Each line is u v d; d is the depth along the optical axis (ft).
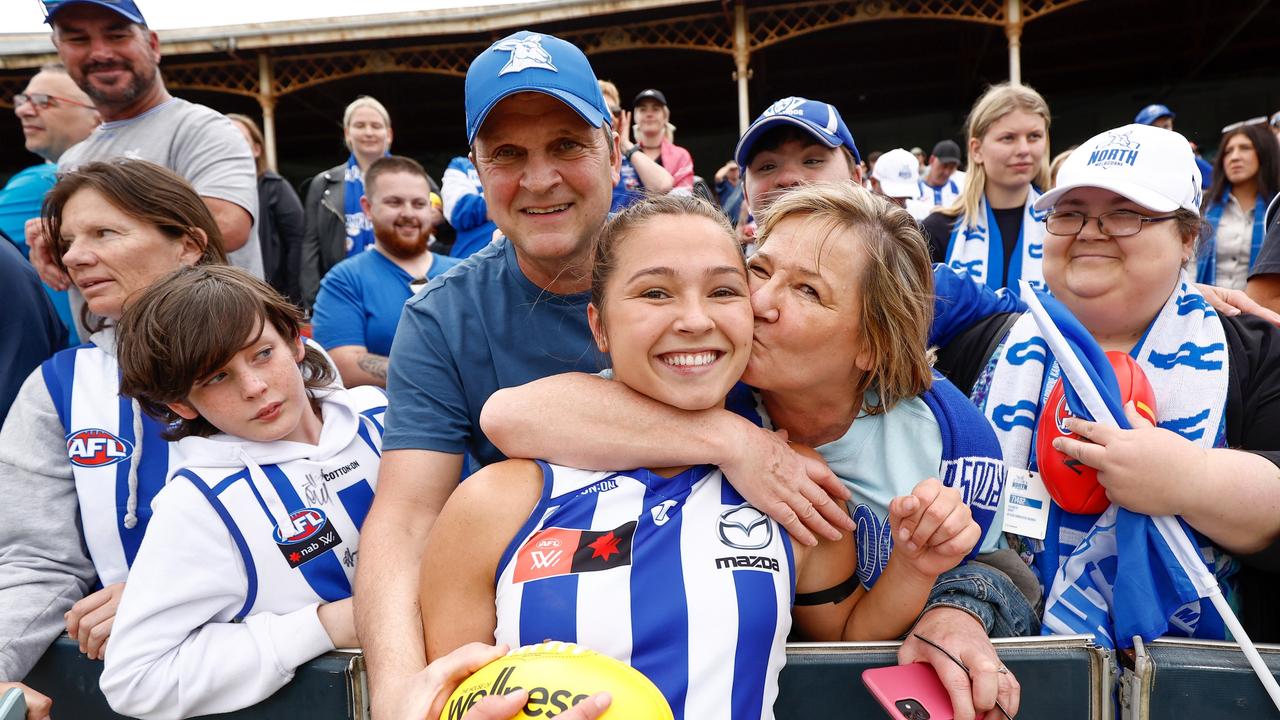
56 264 6.41
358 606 4.78
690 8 42.19
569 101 5.17
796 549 4.57
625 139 15.01
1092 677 4.39
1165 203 5.05
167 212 6.15
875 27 50.47
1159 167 5.10
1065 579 5.10
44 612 5.31
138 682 4.64
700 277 4.16
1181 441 4.58
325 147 66.08
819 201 4.73
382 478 5.51
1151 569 4.68
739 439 4.30
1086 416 4.77
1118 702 4.66
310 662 4.82
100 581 5.76
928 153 60.64
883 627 4.60
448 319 5.79
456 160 15.05
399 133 64.13
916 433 4.82
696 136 64.49
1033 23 49.62
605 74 56.03
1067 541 5.20
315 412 5.89
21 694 4.39
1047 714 4.41
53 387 5.84
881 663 4.46
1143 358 5.47
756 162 8.92
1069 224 5.45
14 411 5.84
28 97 11.18
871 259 4.57
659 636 3.98
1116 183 5.11
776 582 4.25
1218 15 48.42
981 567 4.79
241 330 5.01
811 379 4.66
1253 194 15.58
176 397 5.07
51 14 8.80
